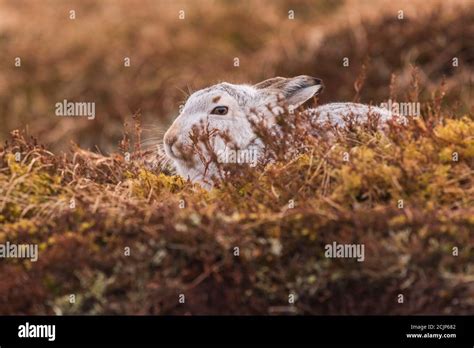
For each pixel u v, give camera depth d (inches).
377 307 391.9
